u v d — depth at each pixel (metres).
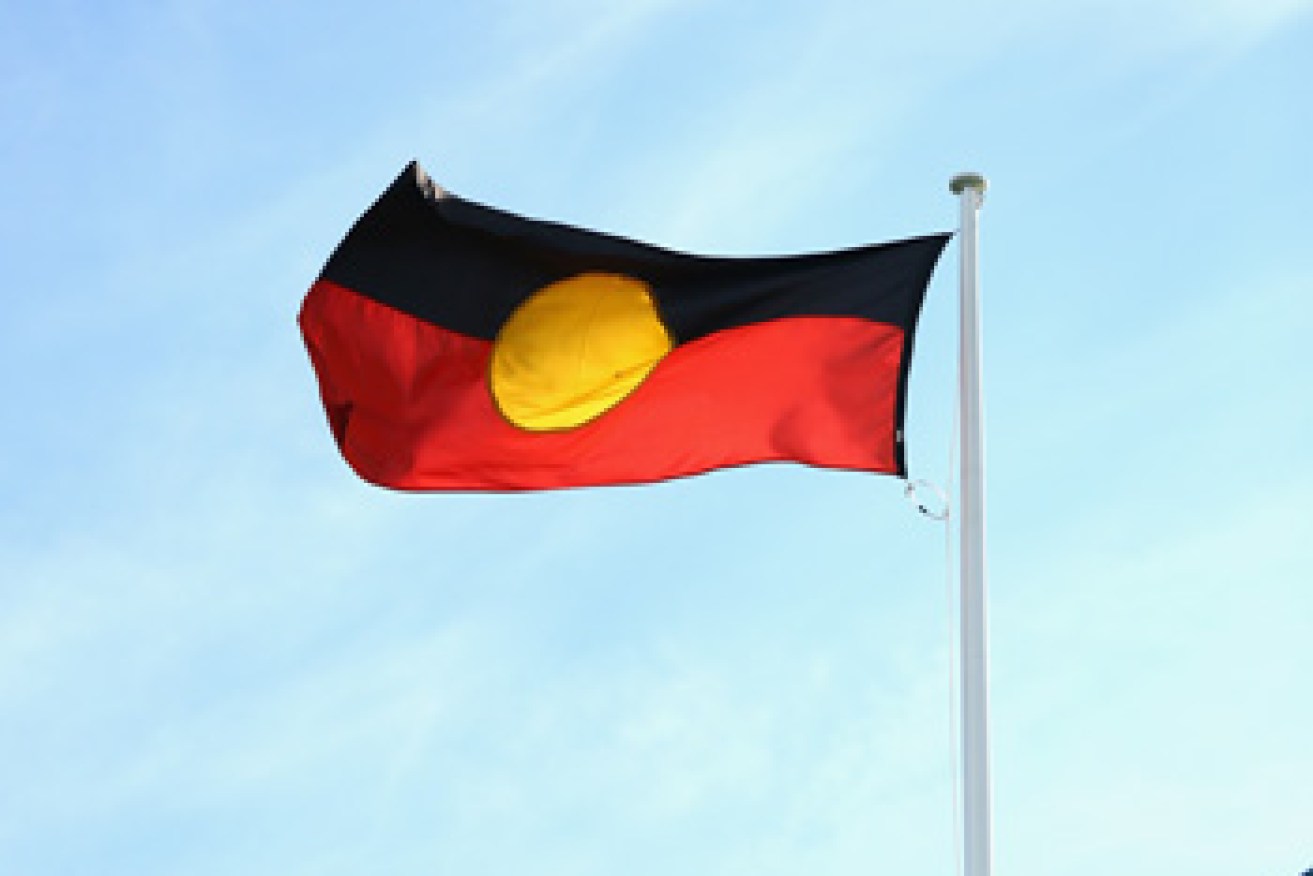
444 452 17.91
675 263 17.91
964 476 16.14
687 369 17.72
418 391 17.95
